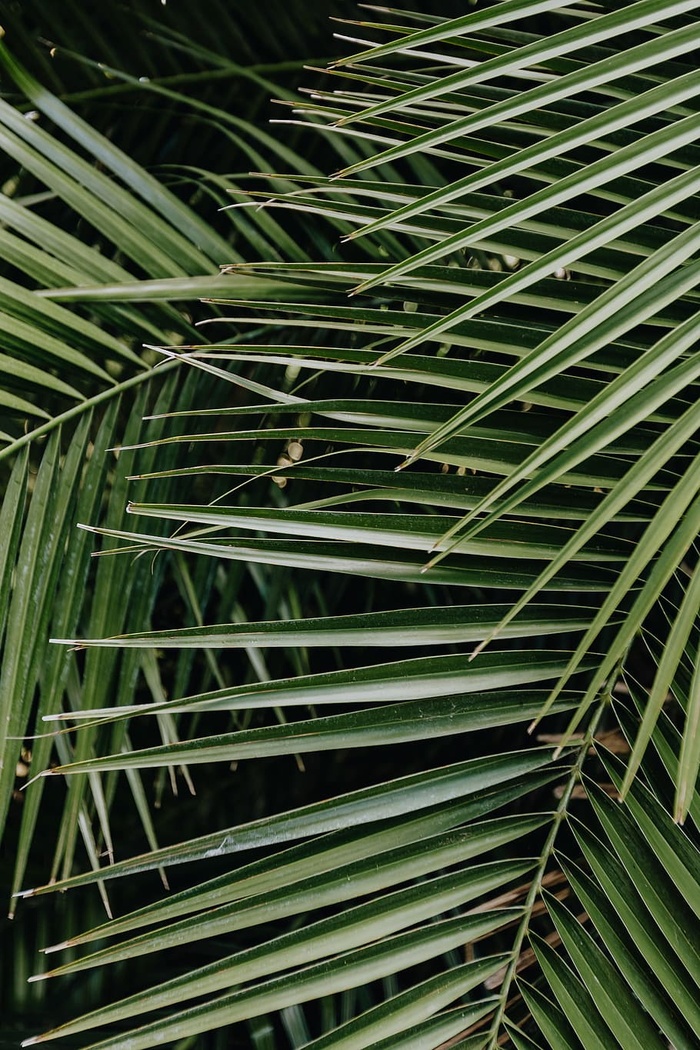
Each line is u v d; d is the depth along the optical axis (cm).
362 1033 96
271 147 122
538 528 98
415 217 101
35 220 112
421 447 91
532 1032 106
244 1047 125
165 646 95
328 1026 117
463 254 119
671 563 90
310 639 96
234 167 131
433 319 100
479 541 97
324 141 132
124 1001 94
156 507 94
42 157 113
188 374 115
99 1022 93
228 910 95
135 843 134
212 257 115
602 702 99
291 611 122
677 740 98
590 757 126
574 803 128
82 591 110
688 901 96
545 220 100
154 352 116
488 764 98
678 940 96
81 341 111
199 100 132
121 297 108
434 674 96
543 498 98
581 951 98
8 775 107
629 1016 96
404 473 98
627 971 97
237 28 131
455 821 97
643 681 129
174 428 114
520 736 137
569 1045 96
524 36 107
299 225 128
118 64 131
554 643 129
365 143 126
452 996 97
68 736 113
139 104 131
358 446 119
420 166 123
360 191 103
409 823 97
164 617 137
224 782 141
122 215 114
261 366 119
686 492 91
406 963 96
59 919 131
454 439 98
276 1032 125
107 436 112
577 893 98
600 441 90
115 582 111
